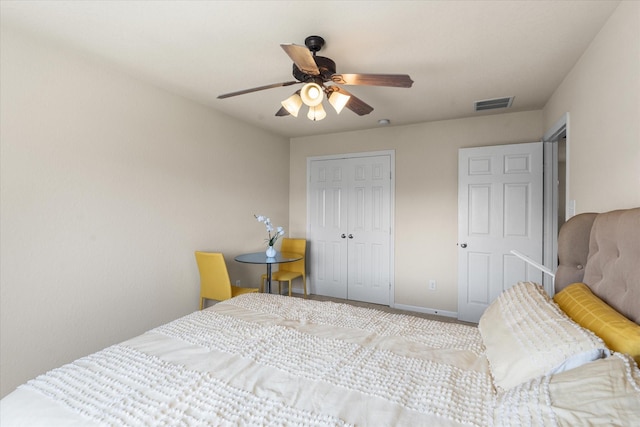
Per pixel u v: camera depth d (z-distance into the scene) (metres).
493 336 1.30
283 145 4.61
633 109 1.46
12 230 1.88
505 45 2.03
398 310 3.95
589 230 1.56
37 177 1.99
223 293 2.92
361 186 4.24
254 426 0.90
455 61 2.25
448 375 1.16
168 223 2.86
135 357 1.31
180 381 1.13
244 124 3.82
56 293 2.09
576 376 0.84
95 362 1.26
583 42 1.97
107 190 2.38
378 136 4.12
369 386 1.09
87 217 2.26
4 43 1.84
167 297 2.84
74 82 2.17
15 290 1.90
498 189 3.38
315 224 4.58
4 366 1.85
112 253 2.42
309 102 1.77
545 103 3.12
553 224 3.19
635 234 1.11
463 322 3.53
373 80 1.85
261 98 3.04
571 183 2.32
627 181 1.51
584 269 1.53
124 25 1.84
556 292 1.65
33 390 1.08
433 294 3.82
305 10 1.69
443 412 0.94
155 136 2.73
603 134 1.77
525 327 1.18
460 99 3.01
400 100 3.04
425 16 1.73
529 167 3.25
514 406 0.85
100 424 0.90
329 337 1.53
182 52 2.16
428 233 3.84
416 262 3.90
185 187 3.02
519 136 3.40
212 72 2.47
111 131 2.40
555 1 1.59
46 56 2.03
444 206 3.75
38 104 1.99
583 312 1.17
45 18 1.78
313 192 4.59
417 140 3.89
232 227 3.62
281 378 1.16
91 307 2.28
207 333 1.56
